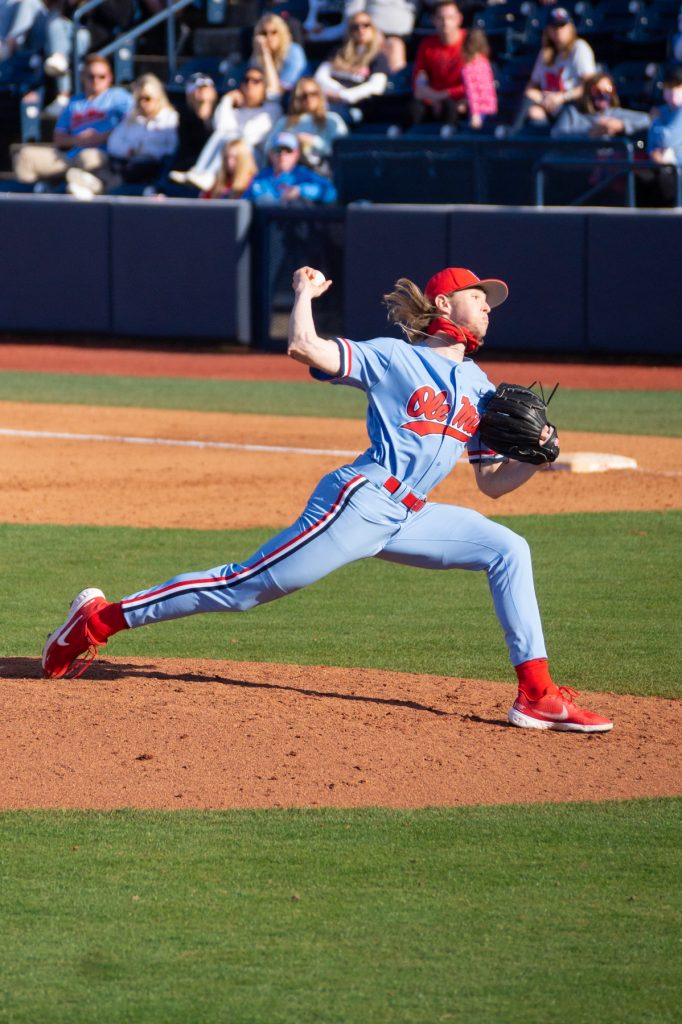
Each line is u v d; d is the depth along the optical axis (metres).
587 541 30.94
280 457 41.00
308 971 11.53
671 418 48.59
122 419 48.22
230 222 65.56
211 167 69.06
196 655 22.14
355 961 11.72
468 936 12.22
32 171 75.00
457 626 24.36
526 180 61.88
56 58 78.38
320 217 64.94
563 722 17.92
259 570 17.42
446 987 11.28
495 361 61.91
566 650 22.56
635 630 23.86
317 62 76.00
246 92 69.50
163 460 40.34
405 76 71.44
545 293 60.94
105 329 68.94
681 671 21.31
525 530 32.03
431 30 74.88
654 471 39.09
